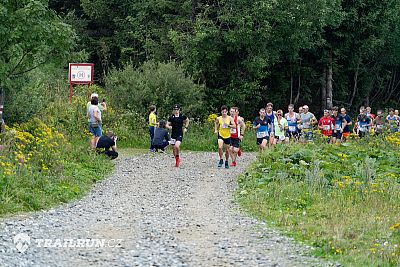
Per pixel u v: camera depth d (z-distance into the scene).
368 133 22.83
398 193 14.05
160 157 21.83
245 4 31.12
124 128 25.34
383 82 46.22
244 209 13.27
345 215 12.12
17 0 18.08
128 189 15.79
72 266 8.65
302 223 11.61
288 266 8.78
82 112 24.05
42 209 12.99
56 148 17.33
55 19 18.78
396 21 38.91
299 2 31.41
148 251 9.52
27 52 18.58
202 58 31.36
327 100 38.56
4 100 20.50
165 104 26.89
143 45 34.00
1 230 10.71
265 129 20.30
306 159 17.38
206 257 9.20
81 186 15.48
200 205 13.80
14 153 15.16
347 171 16.28
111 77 27.48
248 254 9.40
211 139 25.81
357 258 9.18
